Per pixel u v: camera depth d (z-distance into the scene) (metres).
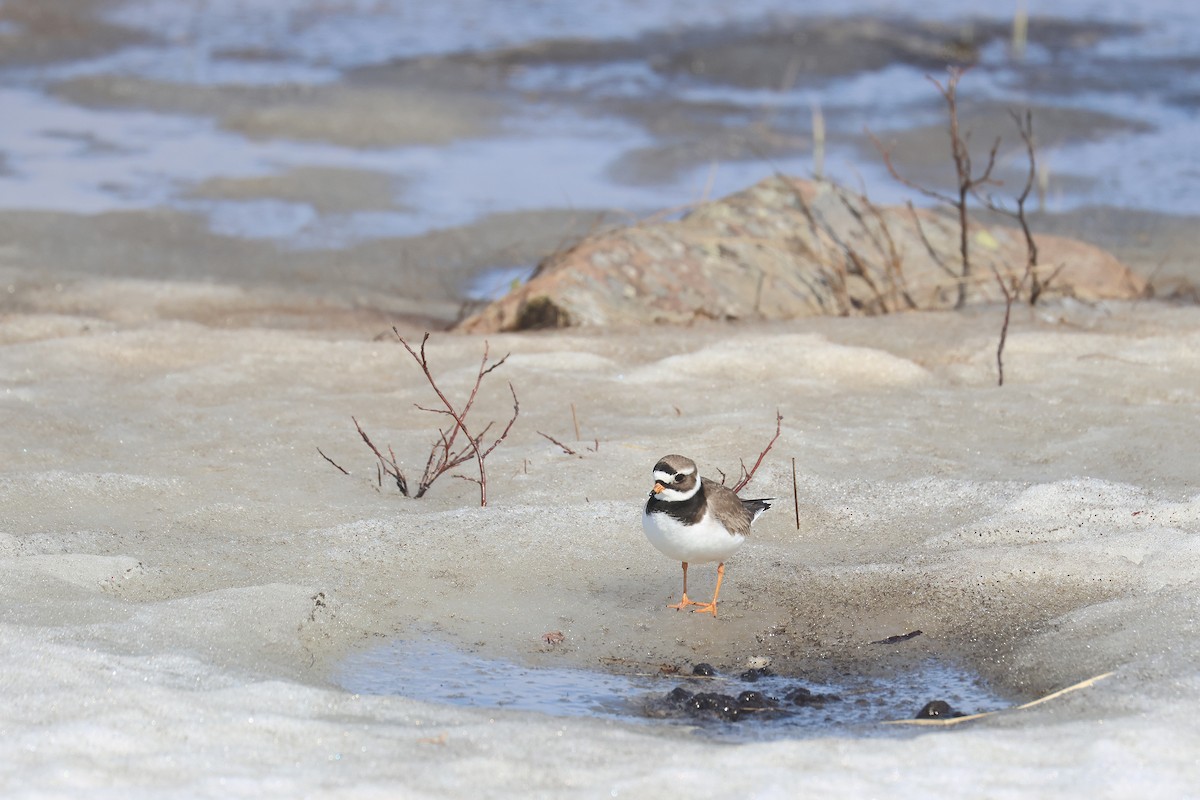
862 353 14.09
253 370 13.61
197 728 6.58
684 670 8.07
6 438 11.33
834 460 11.23
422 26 33.38
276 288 18.06
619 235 17.12
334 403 12.65
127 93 27.23
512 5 35.66
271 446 11.49
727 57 30.33
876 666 8.08
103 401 12.55
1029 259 17.22
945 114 26.41
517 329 16.25
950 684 7.82
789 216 18.05
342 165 23.22
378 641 8.27
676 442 11.57
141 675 7.14
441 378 13.46
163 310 16.94
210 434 11.76
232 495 10.39
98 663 7.22
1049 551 9.12
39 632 7.59
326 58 30.25
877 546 9.62
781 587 9.08
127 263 18.75
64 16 33.03
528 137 25.12
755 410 12.49
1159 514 9.72
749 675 7.99
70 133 24.72
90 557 8.84
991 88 28.31
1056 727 6.69
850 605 8.80
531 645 8.34
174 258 19.05
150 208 20.95
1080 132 25.62
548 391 13.10
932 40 32.09
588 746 6.58
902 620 8.59
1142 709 6.88
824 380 13.51
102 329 15.36
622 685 7.86
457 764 6.30
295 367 13.79
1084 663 7.71
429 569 9.23
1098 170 23.61
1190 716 6.73
